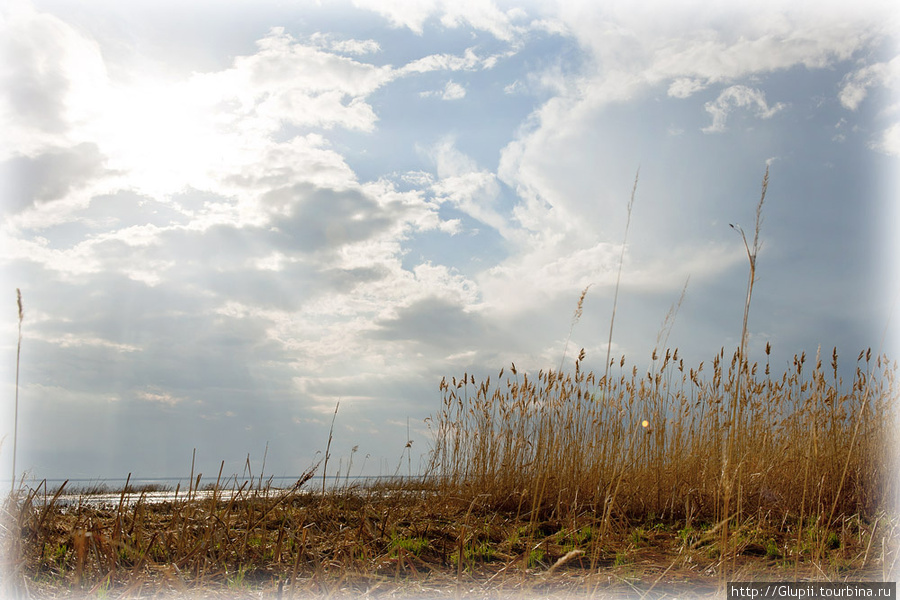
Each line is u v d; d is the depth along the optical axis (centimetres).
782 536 541
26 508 412
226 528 437
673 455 707
